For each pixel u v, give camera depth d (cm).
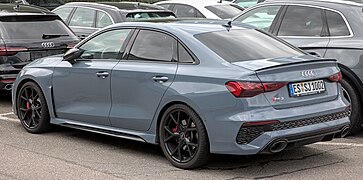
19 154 739
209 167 680
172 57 690
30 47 1021
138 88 705
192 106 647
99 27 1224
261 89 620
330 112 664
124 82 720
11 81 1005
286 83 635
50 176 650
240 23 771
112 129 745
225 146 628
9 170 672
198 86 646
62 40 1063
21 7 1109
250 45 697
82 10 1278
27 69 856
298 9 895
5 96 1176
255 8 956
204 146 645
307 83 654
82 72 771
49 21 1077
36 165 692
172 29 705
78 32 1252
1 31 1016
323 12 867
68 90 795
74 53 779
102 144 792
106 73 741
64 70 797
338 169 674
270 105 624
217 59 655
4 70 1002
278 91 630
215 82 635
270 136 615
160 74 684
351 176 648
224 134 625
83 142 801
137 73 706
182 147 670
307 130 638
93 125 770
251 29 750
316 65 665
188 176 648
